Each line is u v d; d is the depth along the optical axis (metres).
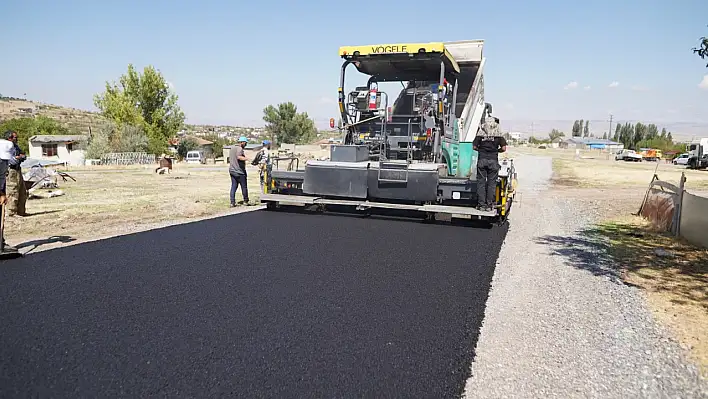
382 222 8.59
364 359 3.36
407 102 9.67
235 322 3.93
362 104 9.52
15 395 2.83
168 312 4.12
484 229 8.19
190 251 6.26
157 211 10.02
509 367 3.32
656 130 100.12
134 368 3.17
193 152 47.00
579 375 3.23
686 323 4.10
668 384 3.12
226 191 15.01
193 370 3.15
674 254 6.57
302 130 63.44
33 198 12.67
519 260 6.18
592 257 6.39
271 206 9.99
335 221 8.63
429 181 8.39
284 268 5.49
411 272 5.45
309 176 9.16
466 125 10.77
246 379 3.05
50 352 3.37
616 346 3.67
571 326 4.04
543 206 11.92
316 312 4.18
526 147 101.62
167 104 48.31
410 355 3.44
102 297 4.47
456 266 5.77
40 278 5.04
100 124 44.88
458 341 3.70
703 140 36.09
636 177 23.02
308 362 3.29
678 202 7.92
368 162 9.03
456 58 10.85
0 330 3.72
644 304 4.57
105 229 7.85
